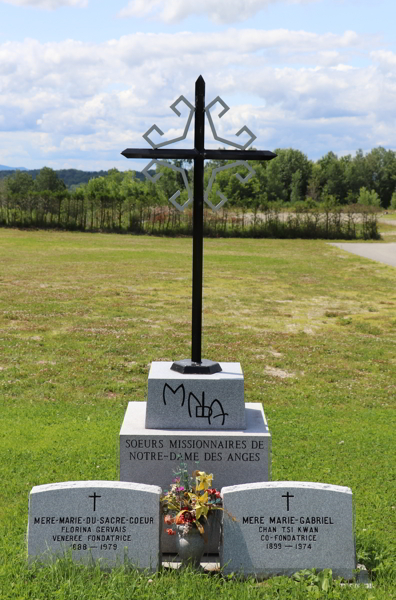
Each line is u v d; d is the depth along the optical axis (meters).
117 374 13.38
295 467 8.33
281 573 5.31
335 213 54.03
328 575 5.14
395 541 6.15
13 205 54.53
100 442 9.20
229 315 20.91
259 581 5.28
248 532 5.32
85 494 5.27
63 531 5.27
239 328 18.77
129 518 5.28
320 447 9.20
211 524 5.70
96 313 20.22
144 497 5.29
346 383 13.26
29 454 8.65
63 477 7.83
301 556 5.32
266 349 16.12
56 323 18.44
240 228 53.56
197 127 6.28
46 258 36.06
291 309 22.44
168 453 6.06
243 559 5.32
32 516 5.26
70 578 4.88
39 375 13.09
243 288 27.05
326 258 39.31
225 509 5.33
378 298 25.28
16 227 53.91
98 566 5.11
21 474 7.95
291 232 53.31
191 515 5.43
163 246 45.00
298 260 38.00
